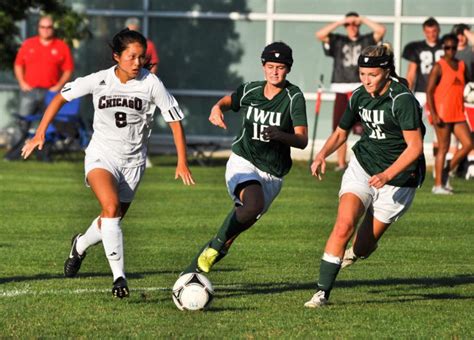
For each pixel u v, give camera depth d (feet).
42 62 179.63
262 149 78.18
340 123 76.43
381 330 64.44
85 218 121.60
